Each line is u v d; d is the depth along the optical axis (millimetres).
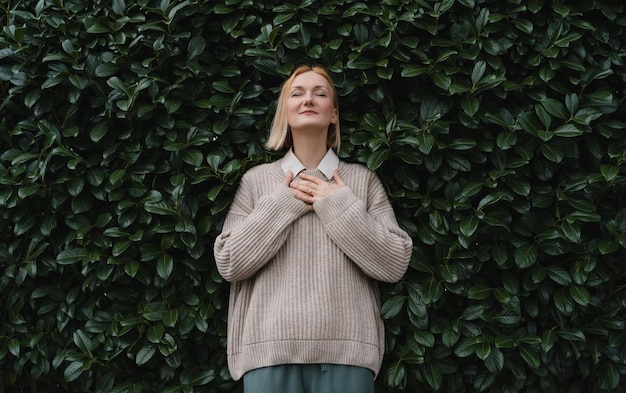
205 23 2506
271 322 2127
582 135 2414
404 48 2451
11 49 2426
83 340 2398
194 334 2449
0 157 2455
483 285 2389
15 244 2463
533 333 2396
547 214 2408
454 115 2467
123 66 2447
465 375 2436
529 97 2457
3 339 2465
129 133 2428
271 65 2449
